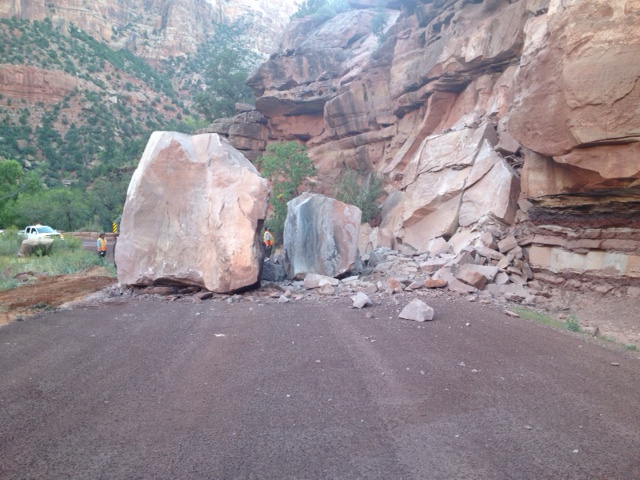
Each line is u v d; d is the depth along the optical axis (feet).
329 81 117.29
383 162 91.81
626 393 14.70
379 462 10.44
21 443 11.25
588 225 34.60
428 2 86.48
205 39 461.78
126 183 157.48
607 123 28.35
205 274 32.78
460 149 59.62
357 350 19.17
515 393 14.53
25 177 149.18
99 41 388.57
